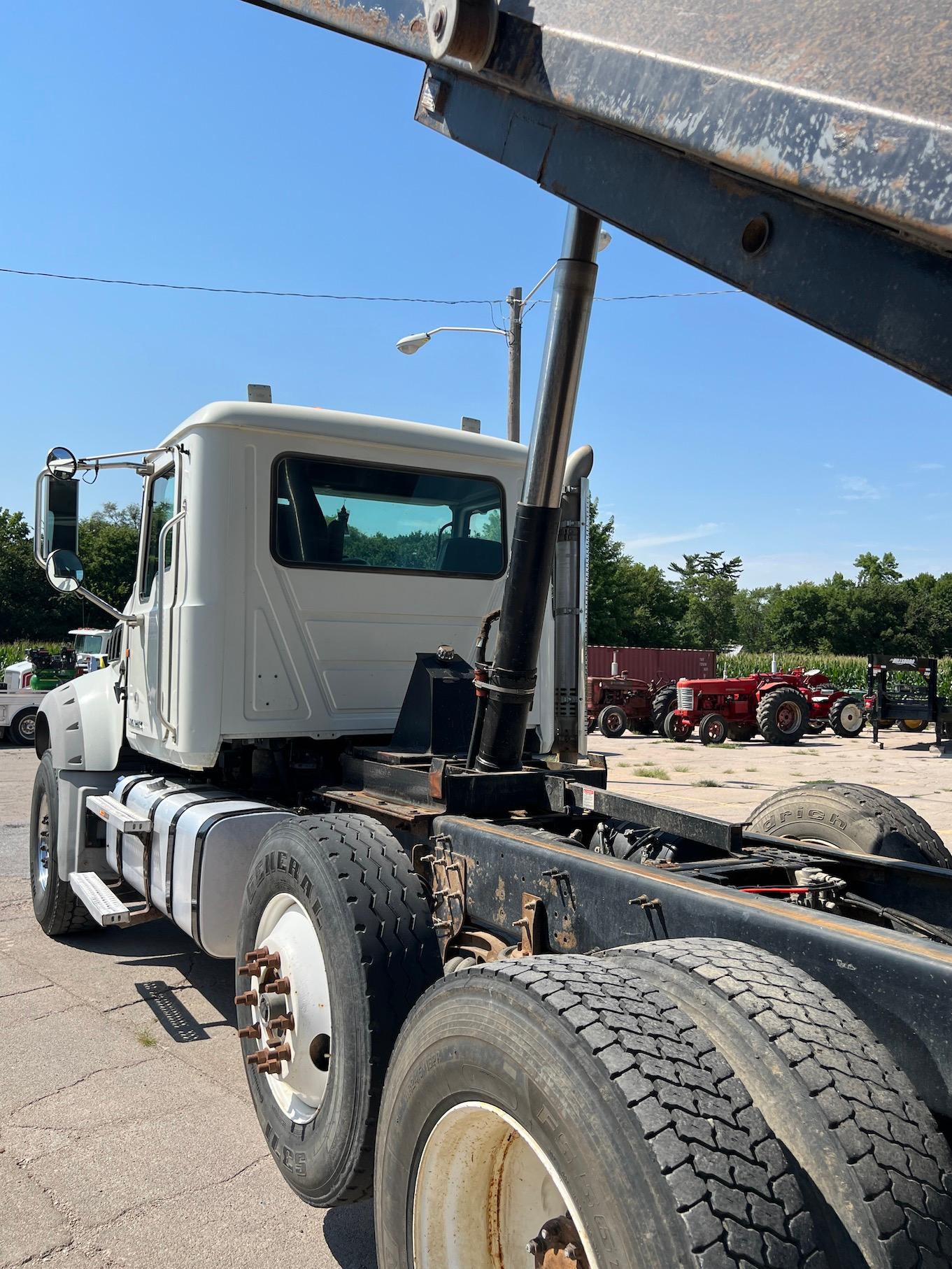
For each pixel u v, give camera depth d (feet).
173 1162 10.64
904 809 10.87
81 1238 9.18
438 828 10.12
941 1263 4.98
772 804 11.91
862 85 3.93
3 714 59.52
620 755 59.06
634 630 194.49
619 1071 5.12
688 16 4.89
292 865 9.87
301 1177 9.05
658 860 9.84
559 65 5.61
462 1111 6.18
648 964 6.38
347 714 14.48
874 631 277.23
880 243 4.25
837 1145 5.18
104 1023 14.78
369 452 14.79
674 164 5.27
